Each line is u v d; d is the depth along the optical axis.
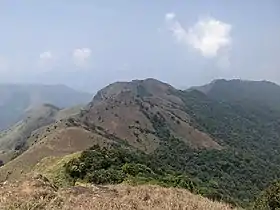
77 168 45.78
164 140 145.88
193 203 26.56
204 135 165.88
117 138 132.38
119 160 51.41
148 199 25.92
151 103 195.25
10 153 147.75
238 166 114.69
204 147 147.62
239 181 97.56
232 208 30.03
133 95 199.75
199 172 94.44
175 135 157.00
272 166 132.12
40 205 21.19
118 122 150.12
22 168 82.88
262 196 39.47
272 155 179.25
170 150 131.38
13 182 26.25
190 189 42.25
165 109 193.88
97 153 50.16
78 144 99.94
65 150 94.81
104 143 104.38
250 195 74.88
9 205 20.38
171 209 23.92
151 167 55.31
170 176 47.78
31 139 155.50
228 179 94.94
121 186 31.14
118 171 45.59
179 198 27.73
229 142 178.50
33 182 25.61
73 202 22.66
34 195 22.53
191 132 166.38
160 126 161.88
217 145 155.62
